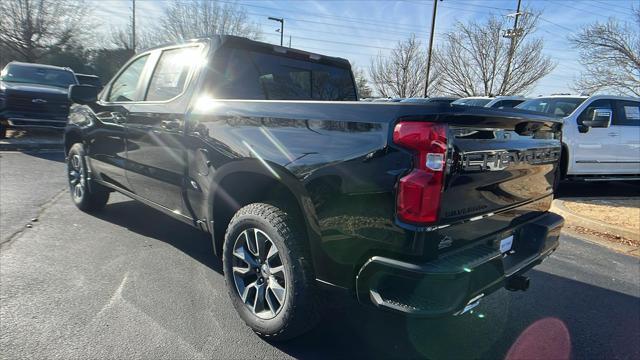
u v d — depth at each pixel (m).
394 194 2.17
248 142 2.92
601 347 3.06
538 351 2.96
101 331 2.90
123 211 5.67
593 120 7.66
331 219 2.44
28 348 2.67
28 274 3.68
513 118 2.54
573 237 5.80
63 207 5.72
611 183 10.12
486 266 2.34
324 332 3.10
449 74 30.12
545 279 4.26
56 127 11.09
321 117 2.52
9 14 23.81
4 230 4.71
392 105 2.23
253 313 2.96
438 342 3.04
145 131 3.96
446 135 2.09
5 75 11.56
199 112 3.36
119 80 4.72
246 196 3.32
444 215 2.17
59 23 25.72
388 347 2.94
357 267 2.39
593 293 3.96
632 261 4.92
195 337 2.91
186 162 3.53
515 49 27.06
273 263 2.87
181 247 4.50
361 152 2.29
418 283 2.14
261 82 3.84
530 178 2.91
